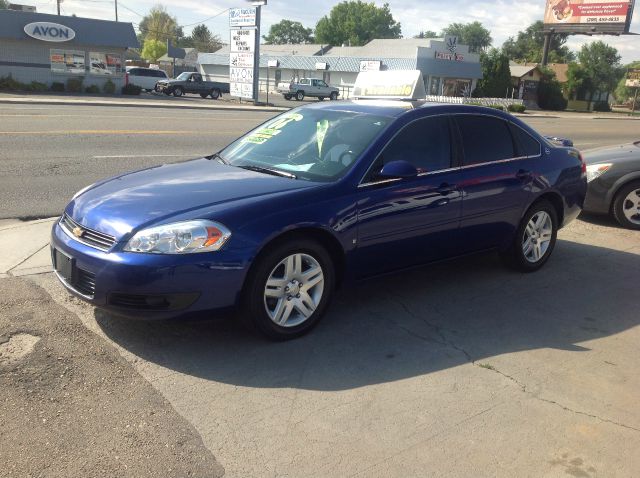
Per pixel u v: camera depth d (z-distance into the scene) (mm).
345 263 4352
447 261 5207
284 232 3934
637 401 3607
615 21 61281
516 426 3289
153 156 11641
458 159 5055
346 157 4523
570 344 4336
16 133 13453
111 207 3975
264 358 3900
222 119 21031
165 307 3676
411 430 3211
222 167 4793
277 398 3453
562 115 47031
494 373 3855
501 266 6078
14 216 7113
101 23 34312
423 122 4926
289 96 47000
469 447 3092
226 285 3756
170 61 74688
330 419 3273
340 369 3814
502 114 5586
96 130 14953
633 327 4688
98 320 4258
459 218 5031
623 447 3146
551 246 6051
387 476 2844
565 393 3658
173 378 3607
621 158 8023
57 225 4273
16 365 3613
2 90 31297
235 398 3432
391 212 4512
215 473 2809
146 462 2852
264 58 63375
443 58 50156
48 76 33656
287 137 5070
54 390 3393
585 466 2982
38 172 9570
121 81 35906
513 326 4609
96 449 2922
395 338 4293
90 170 9914
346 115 5066
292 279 4090
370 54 59750
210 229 3709
